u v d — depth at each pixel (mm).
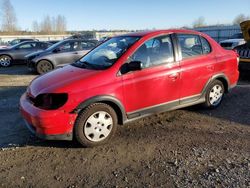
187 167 3719
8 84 9297
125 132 4879
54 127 4027
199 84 5367
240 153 4066
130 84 4465
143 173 3607
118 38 5289
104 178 3525
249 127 5023
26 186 3396
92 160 3969
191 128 5012
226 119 5414
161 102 4891
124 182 3428
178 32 5188
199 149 4211
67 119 4074
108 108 4363
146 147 4312
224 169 3645
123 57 4520
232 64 5898
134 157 4023
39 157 4082
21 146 4430
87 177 3559
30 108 4172
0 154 4180
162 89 4828
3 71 12938
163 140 4547
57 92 4051
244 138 4570
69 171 3703
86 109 4172
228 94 7090
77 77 4301
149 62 4711
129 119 4605
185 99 5223
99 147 4344
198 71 5273
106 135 4410
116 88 4340
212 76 5551
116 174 3604
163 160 3916
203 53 5449
